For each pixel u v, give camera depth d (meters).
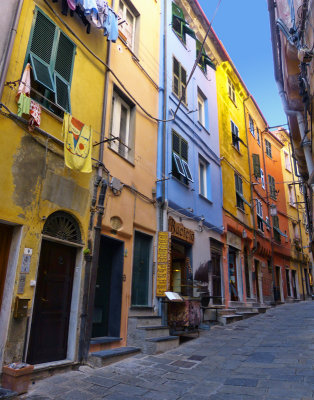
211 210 12.73
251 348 7.20
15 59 5.45
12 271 4.93
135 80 9.24
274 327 10.02
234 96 18.36
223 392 4.59
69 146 5.88
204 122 14.02
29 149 5.40
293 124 10.23
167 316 8.46
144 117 9.39
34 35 5.96
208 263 11.65
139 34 9.91
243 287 14.82
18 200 5.11
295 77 8.49
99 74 7.61
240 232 15.45
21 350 4.79
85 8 6.92
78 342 5.88
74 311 6.00
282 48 8.90
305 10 6.35
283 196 24.92
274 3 9.05
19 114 5.15
